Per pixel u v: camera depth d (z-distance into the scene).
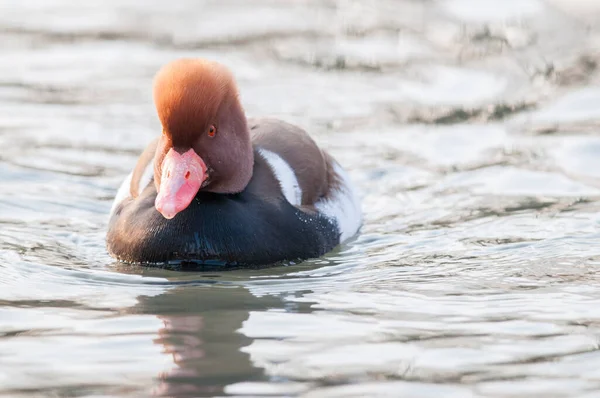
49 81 18.59
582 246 11.11
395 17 23.03
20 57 20.22
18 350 8.09
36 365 7.78
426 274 10.28
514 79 18.75
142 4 24.55
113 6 24.38
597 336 8.43
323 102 17.53
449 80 18.84
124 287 9.77
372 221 12.34
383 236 11.73
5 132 15.53
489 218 12.30
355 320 8.85
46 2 24.80
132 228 10.41
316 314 9.02
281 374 7.65
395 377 7.60
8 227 11.74
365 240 11.59
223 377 7.59
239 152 10.34
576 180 13.68
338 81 18.81
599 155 14.62
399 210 12.74
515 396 7.28
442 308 9.18
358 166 14.40
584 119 16.39
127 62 19.86
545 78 18.70
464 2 23.72
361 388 7.41
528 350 8.14
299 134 11.77
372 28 22.27
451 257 10.88
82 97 17.59
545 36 21.05
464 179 13.87
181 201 9.51
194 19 23.12
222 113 10.12
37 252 10.88
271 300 9.43
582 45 20.36
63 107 16.97
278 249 10.47
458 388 7.42
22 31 22.17
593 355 8.02
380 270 10.42
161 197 9.48
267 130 11.58
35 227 11.79
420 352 8.09
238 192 10.50
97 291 9.65
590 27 21.36
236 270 10.30
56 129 15.77
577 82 18.38
